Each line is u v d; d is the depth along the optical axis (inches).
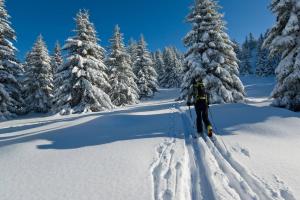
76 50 1106.7
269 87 1966.0
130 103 1598.2
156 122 397.7
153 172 181.0
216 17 919.7
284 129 308.0
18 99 1113.4
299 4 573.0
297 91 585.6
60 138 293.9
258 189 153.2
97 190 151.6
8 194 150.5
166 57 2928.2
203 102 311.9
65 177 173.0
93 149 238.4
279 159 205.6
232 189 154.6
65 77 1077.8
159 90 2479.1
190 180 170.9
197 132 311.4
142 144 255.0
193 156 221.1
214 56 910.4
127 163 196.4
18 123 792.3
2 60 1034.1
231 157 210.4
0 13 1029.2
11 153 236.4
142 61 2106.3
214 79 870.4
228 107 515.8
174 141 268.5
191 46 936.3
